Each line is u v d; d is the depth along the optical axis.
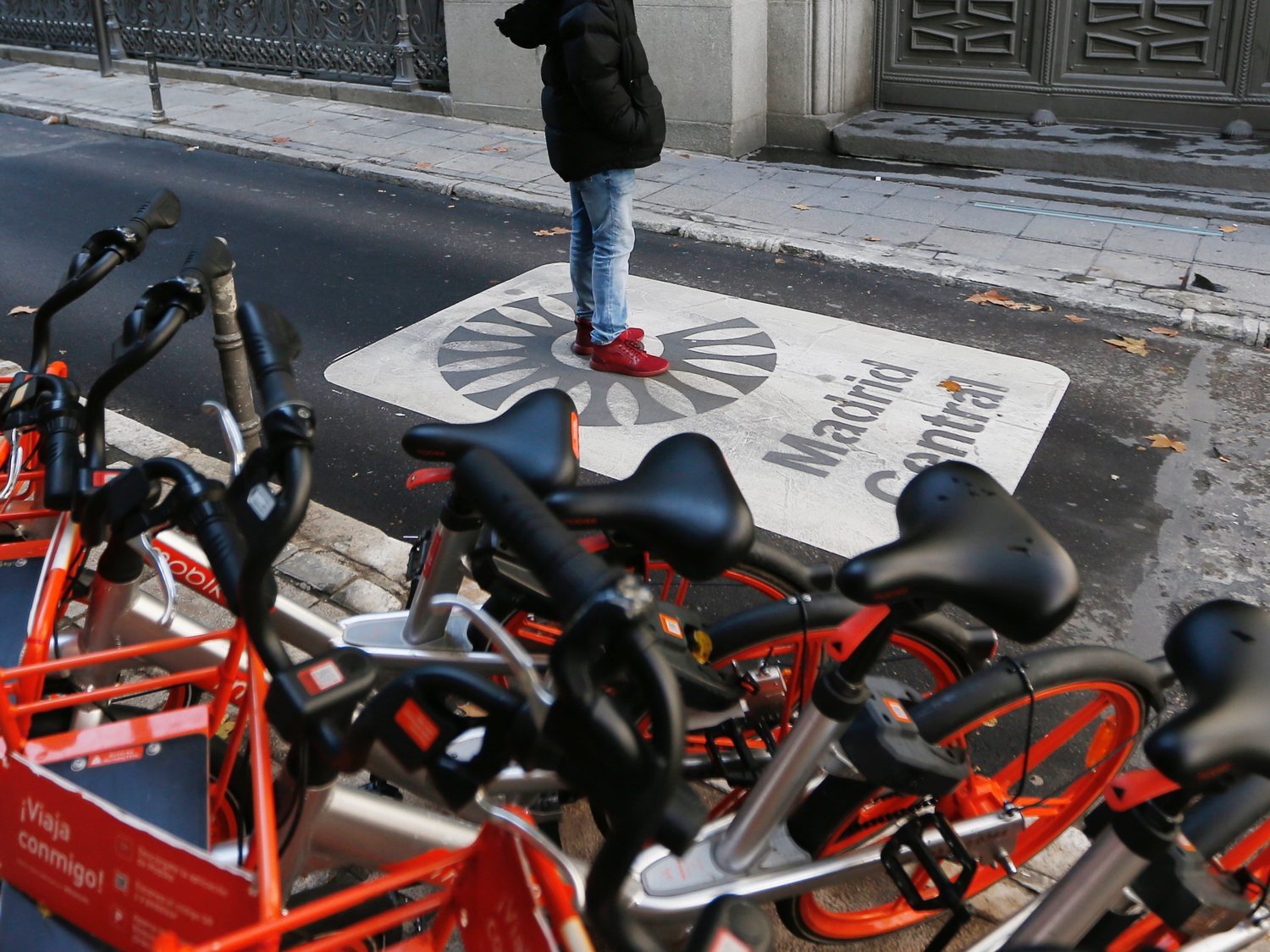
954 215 8.36
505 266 7.57
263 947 1.44
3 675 1.76
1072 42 9.66
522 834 1.48
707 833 2.25
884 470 4.88
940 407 5.49
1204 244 7.64
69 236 8.23
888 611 1.93
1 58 15.77
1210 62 9.12
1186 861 1.95
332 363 5.96
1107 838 1.80
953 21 10.12
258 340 1.64
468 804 1.50
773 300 6.95
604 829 2.44
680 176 9.45
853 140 10.00
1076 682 2.42
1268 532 4.45
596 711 1.24
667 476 2.17
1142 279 7.05
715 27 9.61
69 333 6.41
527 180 9.40
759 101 10.22
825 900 2.69
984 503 1.95
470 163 9.93
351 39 12.36
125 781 1.83
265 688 1.79
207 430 5.25
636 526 2.09
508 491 1.37
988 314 6.71
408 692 1.50
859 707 2.03
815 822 2.25
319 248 7.93
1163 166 8.76
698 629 2.48
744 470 4.86
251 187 9.61
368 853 1.94
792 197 8.85
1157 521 4.54
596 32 4.90
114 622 2.21
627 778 1.25
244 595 1.49
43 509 2.48
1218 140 9.16
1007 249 7.65
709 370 5.91
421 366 5.94
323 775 1.66
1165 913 1.95
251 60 13.40
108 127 11.83
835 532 4.39
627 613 1.18
